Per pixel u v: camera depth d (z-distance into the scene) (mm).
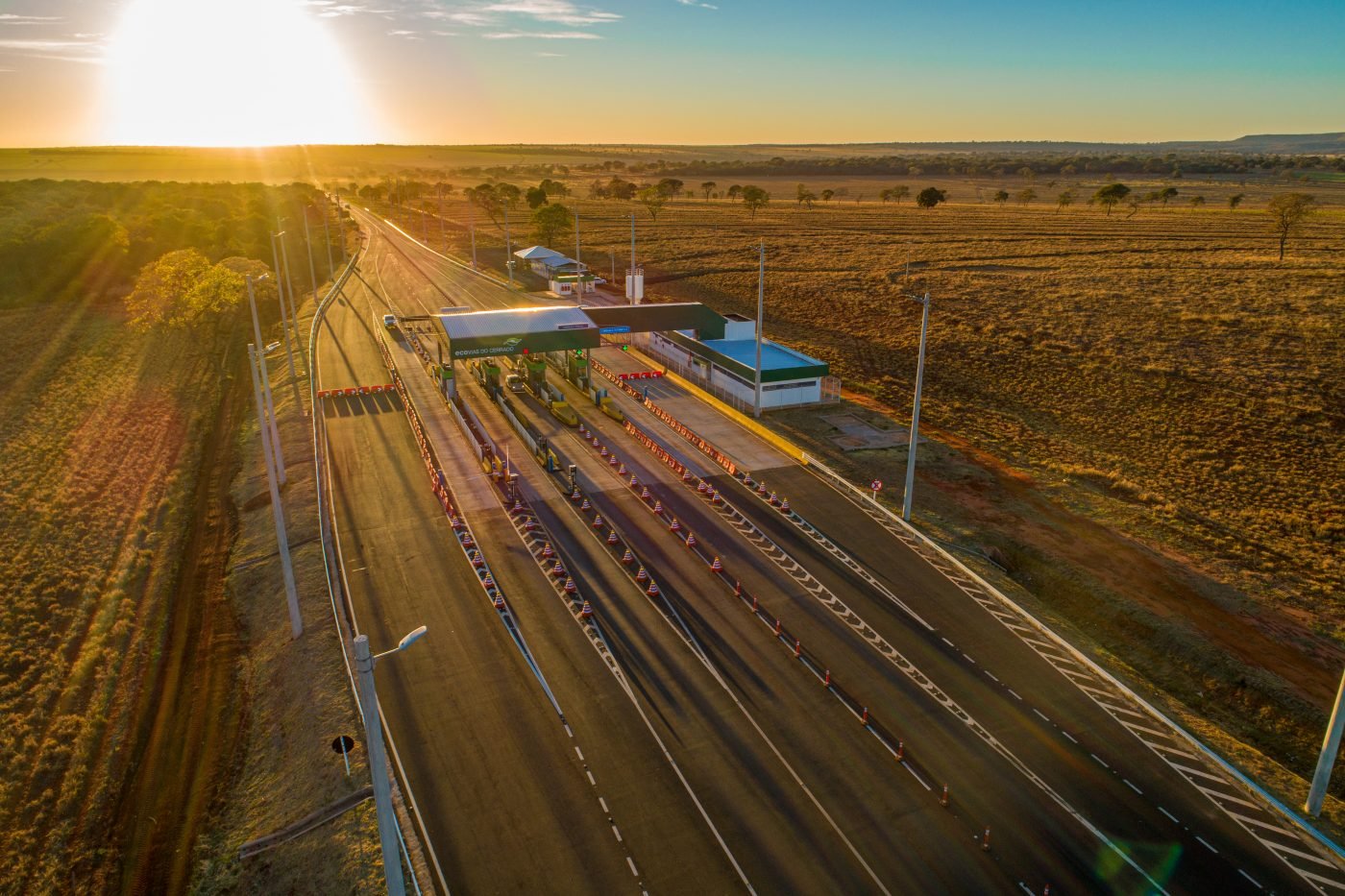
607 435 58188
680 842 24109
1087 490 50188
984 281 114500
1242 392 67812
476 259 142125
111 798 26656
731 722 29188
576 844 23984
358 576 38562
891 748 28094
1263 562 41688
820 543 42562
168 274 87125
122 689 32031
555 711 29609
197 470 54062
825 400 65562
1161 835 24703
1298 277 110500
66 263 104688
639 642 33781
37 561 40875
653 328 69312
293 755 27594
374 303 105688
